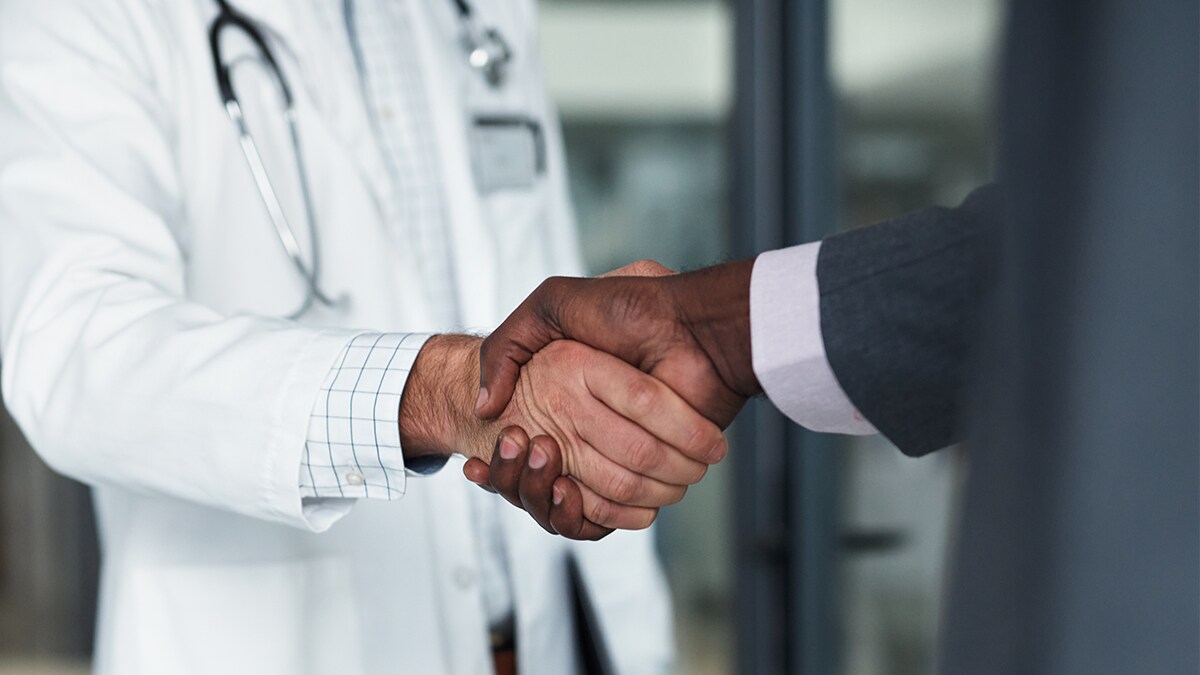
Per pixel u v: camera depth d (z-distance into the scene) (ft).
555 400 2.60
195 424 2.74
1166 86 0.83
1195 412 0.83
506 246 4.45
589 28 7.55
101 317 2.94
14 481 10.46
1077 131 0.87
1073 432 0.88
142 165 3.32
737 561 7.73
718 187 7.68
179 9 3.74
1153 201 0.84
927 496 6.22
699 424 2.50
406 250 4.03
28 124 3.23
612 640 4.39
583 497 2.66
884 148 6.66
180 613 3.53
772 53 7.46
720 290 2.42
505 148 4.53
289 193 3.83
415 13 4.37
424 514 3.81
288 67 3.91
